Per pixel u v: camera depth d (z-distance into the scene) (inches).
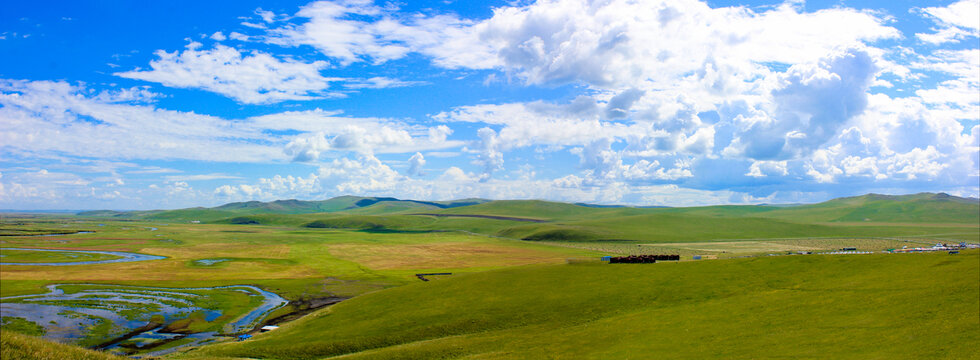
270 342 2733.8
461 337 2581.2
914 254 2837.1
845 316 2059.5
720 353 1825.8
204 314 3818.9
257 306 4168.3
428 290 3599.9
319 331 2910.9
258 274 6131.9
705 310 2508.6
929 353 1509.6
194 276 5876.0
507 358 2089.1
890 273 2568.9
